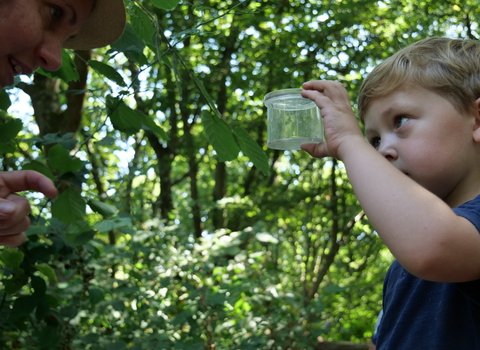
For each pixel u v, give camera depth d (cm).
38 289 219
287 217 890
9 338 275
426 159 102
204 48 812
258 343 311
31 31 122
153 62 188
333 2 806
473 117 103
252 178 962
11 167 299
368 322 767
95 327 322
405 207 91
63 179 207
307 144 133
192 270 347
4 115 255
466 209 94
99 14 161
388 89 107
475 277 91
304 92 117
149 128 207
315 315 351
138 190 414
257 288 347
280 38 800
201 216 877
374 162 99
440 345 106
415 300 114
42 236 239
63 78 217
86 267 293
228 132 174
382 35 827
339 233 1015
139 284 346
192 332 302
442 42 112
